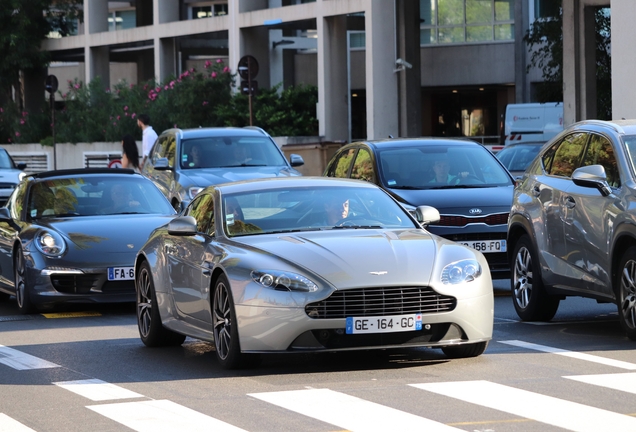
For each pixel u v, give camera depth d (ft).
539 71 196.13
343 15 159.43
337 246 38.29
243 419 30.12
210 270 39.75
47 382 37.40
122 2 248.11
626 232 42.65
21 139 205.16
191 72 179.01
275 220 41.86
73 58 232.53
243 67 120.26
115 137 183.11
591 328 47.44
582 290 46.16
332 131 161.27
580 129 49.01
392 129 145.18
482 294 37.88
